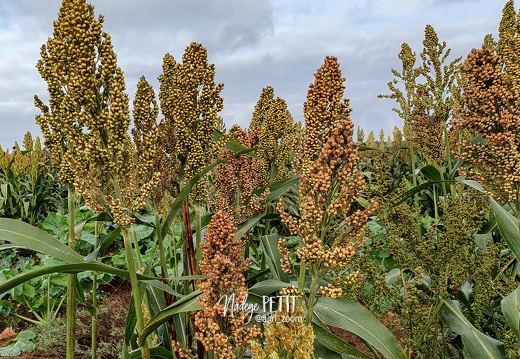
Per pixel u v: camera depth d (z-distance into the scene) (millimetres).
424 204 9109
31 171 11062
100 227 4320
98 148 2576
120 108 2562
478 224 3771
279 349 2348
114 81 2602
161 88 3660
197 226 3570
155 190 3264
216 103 3430
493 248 3576
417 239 3553
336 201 2443
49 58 2947
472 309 3592
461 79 6355
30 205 10836
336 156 2432
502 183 3262
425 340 3646
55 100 3061
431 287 3424
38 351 5547
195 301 2758
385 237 3633
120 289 7531
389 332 2785
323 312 2906
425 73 6633
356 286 3404
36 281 6930
